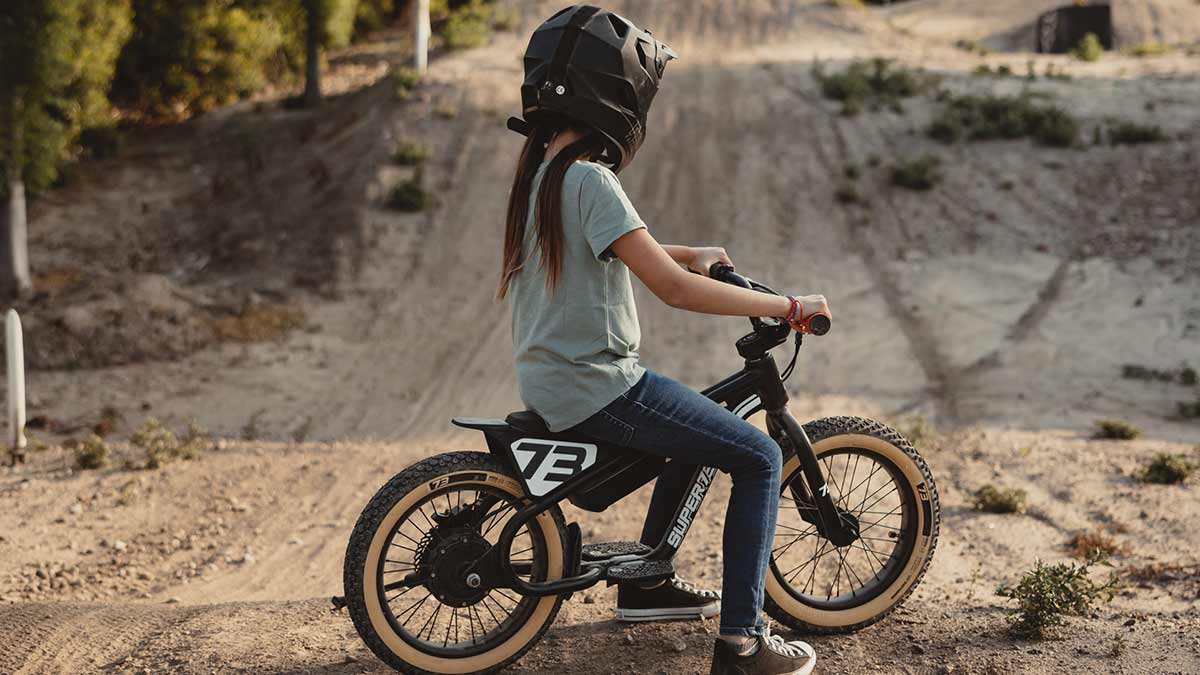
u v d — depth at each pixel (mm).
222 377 14344
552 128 2922
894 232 19422
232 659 3436
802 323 3008
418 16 29141
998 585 5336
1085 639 3473
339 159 24500
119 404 13023
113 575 6242
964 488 7848
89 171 27188
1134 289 16625
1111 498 7309
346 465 9078
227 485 8297
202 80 32344
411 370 14906
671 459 3141
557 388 2873
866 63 28328
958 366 14117
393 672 3314
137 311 15656
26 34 16391
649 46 2895
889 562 3629
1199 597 4957
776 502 3094
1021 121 22609
